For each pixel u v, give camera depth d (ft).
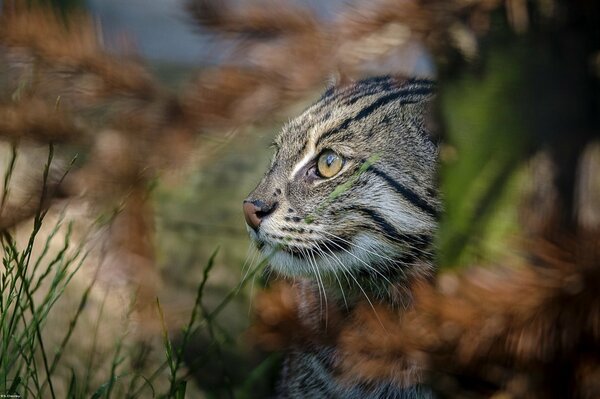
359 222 4.72
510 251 4.13
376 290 4.77
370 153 4.73
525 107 4.24
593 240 4.04
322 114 4.81
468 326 4.07
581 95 4.24
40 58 4.60
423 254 4.69
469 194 4.25
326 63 4.29
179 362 4.45
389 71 4.40
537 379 4.11
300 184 4.75
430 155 4.68
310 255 4.73
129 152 4.61
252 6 4.34
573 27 4.24
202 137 4.47
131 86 4.56
